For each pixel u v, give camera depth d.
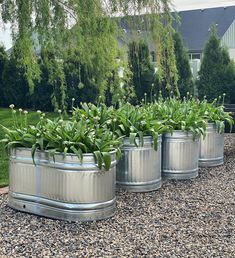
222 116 5.71
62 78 7.12
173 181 4.76
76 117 4.33
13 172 3.63
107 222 3.38
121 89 7.77
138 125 4.23
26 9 5.95
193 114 4.93
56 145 3.39
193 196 4.18
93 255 2.76
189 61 10.85
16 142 3.53
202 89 10.67
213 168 5.53
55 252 2.80
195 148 4.91
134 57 9.20
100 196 3.40
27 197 3.56
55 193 3.40
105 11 6.68
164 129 4.44
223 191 4.39
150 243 2.97
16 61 7.07
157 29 7.31
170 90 8.00
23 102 12.06
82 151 3.37
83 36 6.41
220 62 10.56
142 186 4.25
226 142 7.55
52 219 3.44
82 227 3.26
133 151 4.18
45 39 6.12
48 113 10.35
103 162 3.33
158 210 3.71
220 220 3.47
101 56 6.93
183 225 3.34
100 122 4.26
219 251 2.83
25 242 2.97
